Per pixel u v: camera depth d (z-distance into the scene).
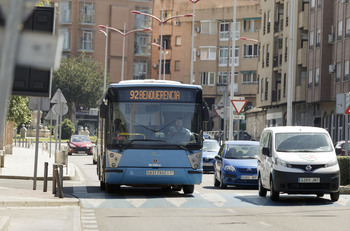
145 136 26.27
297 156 24.80
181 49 148.75
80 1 141.50
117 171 26.09
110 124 26.42
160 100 26.52
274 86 102.94
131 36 146.12
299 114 94.88
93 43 142.62
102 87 136.25
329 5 83.38
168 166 26.16
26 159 56.25
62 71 134.00
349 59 77.81
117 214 20.09
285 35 97.81
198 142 26.52
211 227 16.97
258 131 117.44
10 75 4.24
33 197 23.41
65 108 46.69
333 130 83.50
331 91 82.94
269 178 25.42
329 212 21.14
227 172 31.58
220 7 143.38
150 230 16.25
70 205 22.44
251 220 18.72
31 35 4.45
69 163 55.78
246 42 139.62
